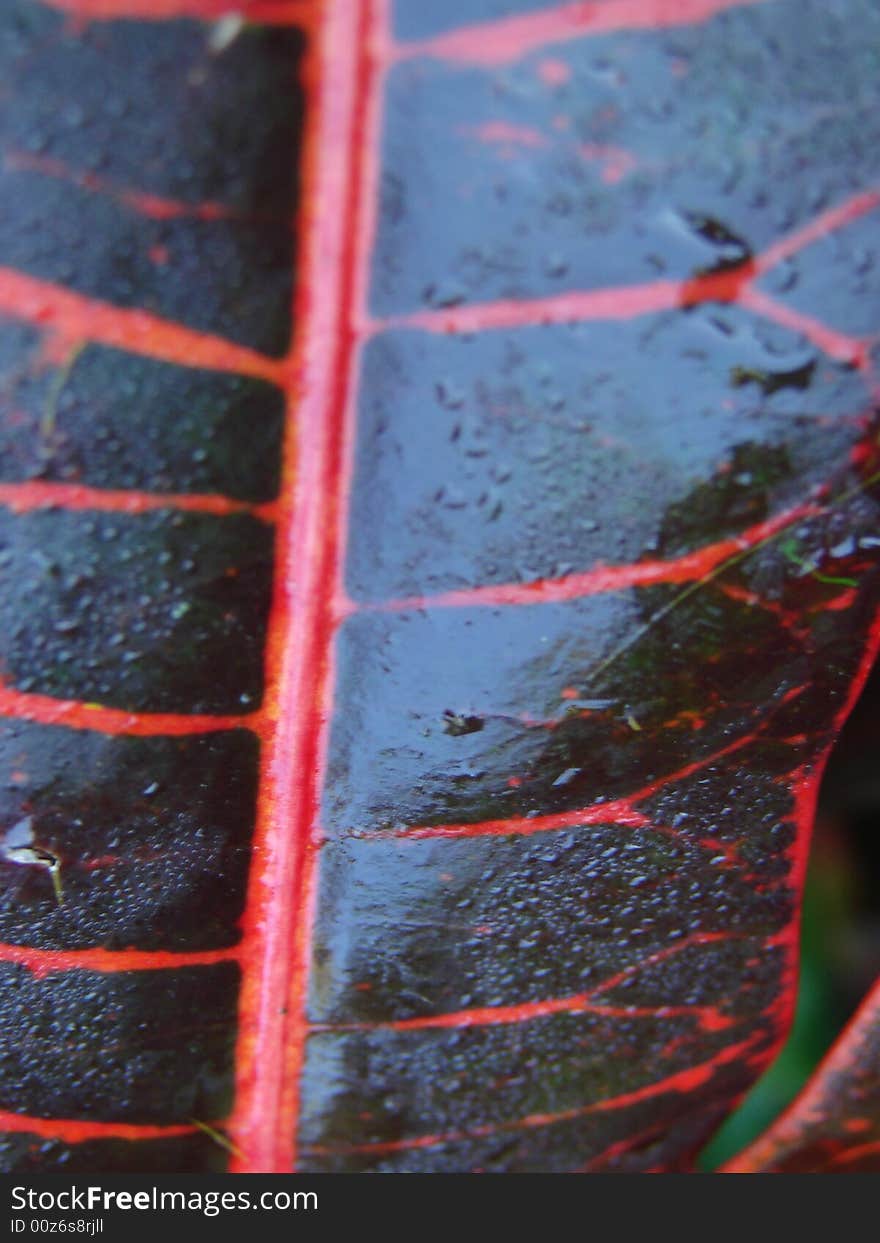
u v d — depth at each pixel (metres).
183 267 0.22
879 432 0.23
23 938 0.24
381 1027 0.24
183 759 0.23
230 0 0.22
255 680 0.23
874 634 0.23
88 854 0.23
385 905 0.24
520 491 0.23
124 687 0.23
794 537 0.23
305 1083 0.25
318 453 0.23
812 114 0.22
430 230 0.22
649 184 0.22
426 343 0.23
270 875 0.24
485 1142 0.25
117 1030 0.24
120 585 0.23
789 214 0.22
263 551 0.23
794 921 0.24
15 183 0.22
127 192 0.22
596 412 0.23
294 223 0.22
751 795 0.24
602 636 0.23
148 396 0.22
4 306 0.22
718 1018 0.25
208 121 0.22
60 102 0.22
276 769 0.23
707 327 0.23
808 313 0.23
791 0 0.22
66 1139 0.25
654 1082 0.25
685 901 0.24
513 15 0.22
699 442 0.23
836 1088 0.25
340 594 0.23
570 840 0.24
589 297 0.22
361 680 0.23
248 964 0.24
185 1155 0.25
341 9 0.22
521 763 0.23
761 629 0.23
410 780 0.23
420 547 0.23
